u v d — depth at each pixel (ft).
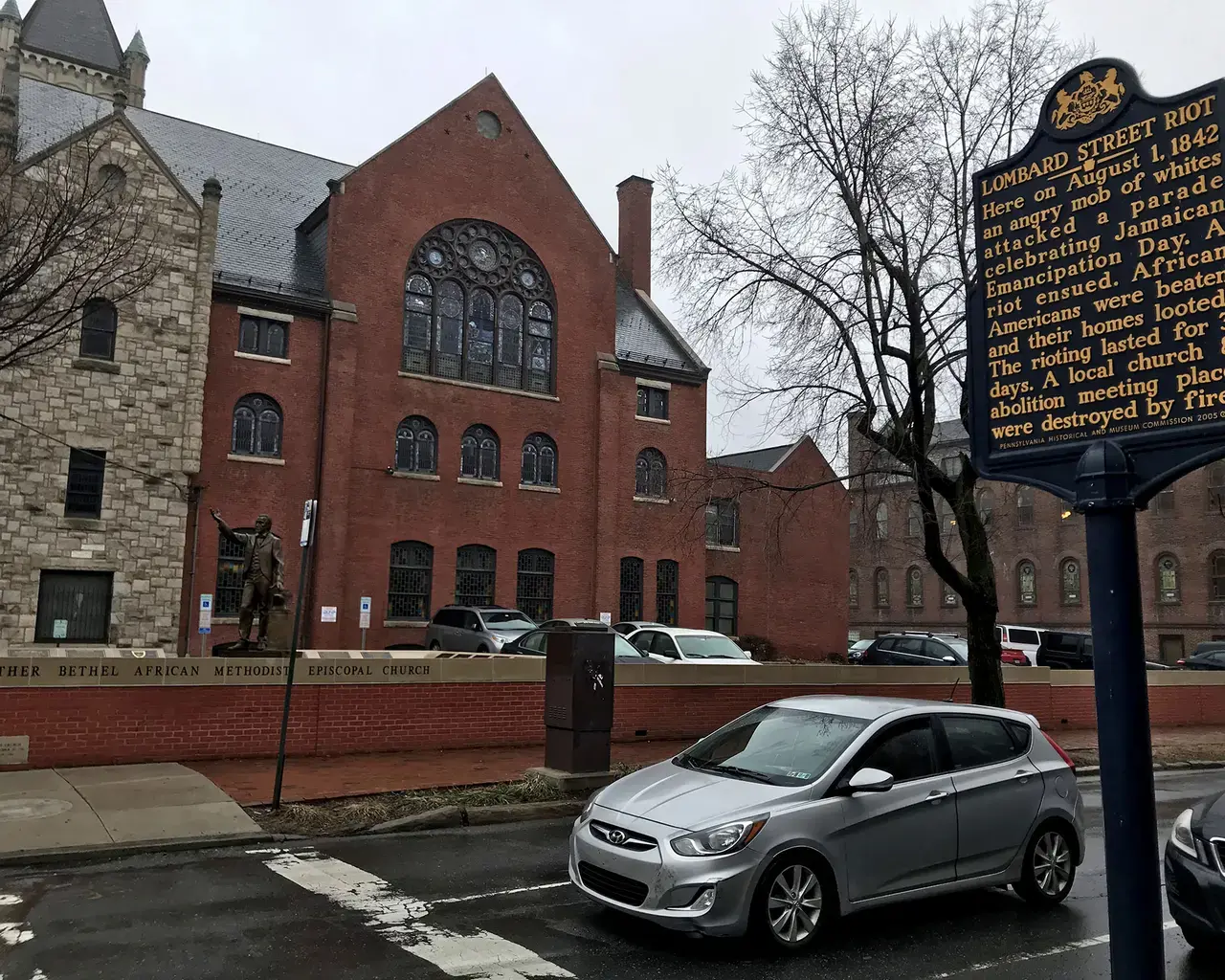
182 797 34.76
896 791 23.88
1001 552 180.14
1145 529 161.99
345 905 24.08
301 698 44.86
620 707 53.67
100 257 53.62
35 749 39.22
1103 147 15.01
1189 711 81.20
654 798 23.52
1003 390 15.98
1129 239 14.58
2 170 45.39
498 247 106.01
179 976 19.10
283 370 90.27
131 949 20.54
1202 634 153.28
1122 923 12.78
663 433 115.75
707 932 20.76
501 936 22.09
